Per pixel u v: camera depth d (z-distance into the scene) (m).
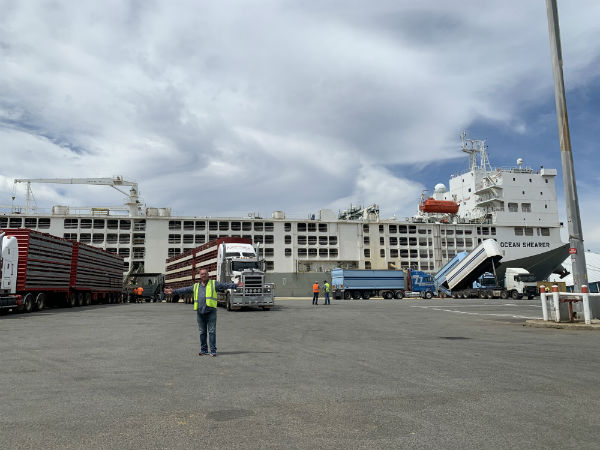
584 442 3.92
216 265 28.88
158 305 36.59
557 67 16.00
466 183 92.62
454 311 24.83
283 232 84.12
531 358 8.46
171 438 4.08
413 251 88.56
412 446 3.84
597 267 65.50
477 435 4.11
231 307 25.44
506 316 20.30
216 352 9.39
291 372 7.19
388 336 12.54
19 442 3.98
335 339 11.87
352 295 50.84
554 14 16.12
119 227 78.38
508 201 87.12
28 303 24.59
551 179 89.31
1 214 75.25
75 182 79.50
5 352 9.55
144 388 6.08
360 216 96.12
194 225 81.00
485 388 5.97
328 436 4.11
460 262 48.59
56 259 28.30
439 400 5.36
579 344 10.45
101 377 6.86
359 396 5.57
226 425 4.45
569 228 15.50
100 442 3.98
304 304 36.44
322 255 84.81
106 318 19.98
